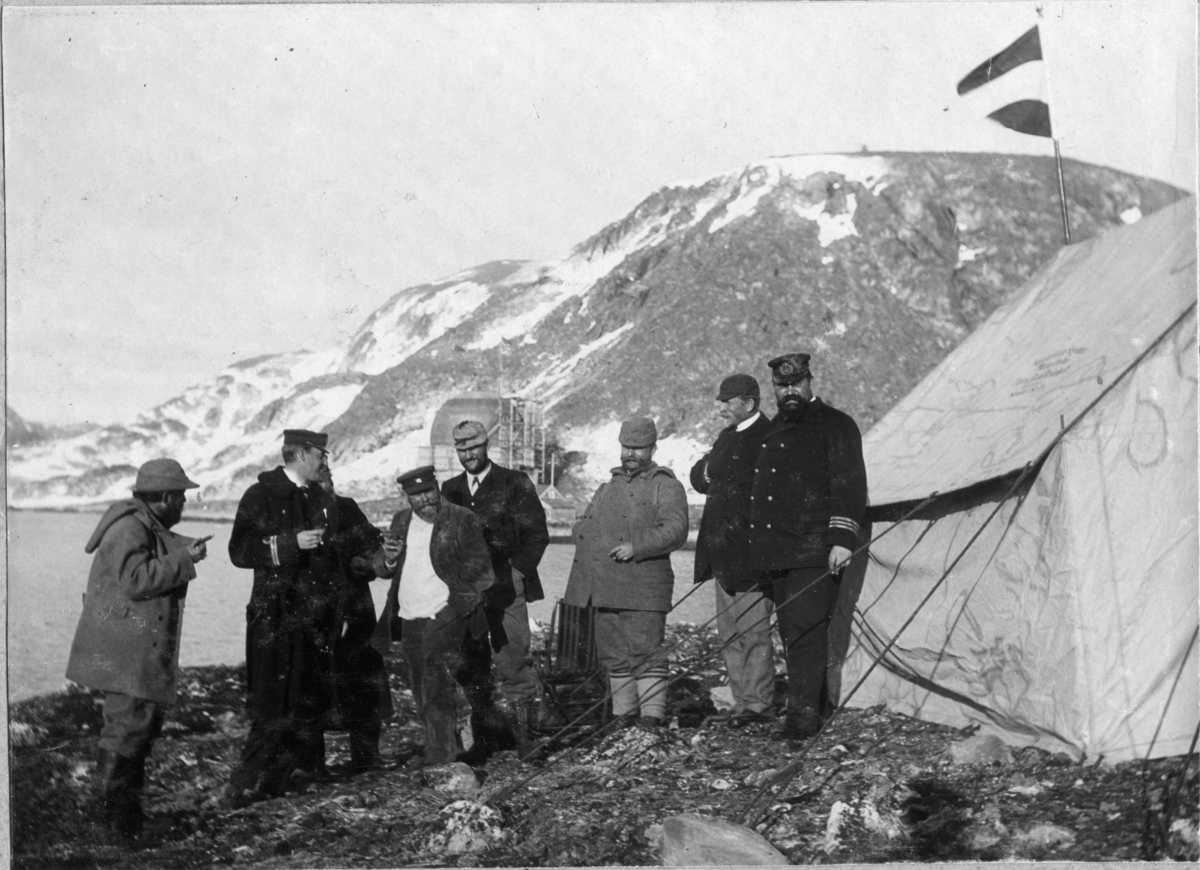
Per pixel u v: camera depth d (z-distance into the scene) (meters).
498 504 5.49
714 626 5.58
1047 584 4.97
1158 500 4.96
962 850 4.82
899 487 5.38
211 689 5.45
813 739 5.05
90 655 5.08
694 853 4.73
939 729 5.29
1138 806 4.85
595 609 5.49
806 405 5.47
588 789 5.16
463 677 5.37
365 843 4.91
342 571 5.25
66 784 5.29
